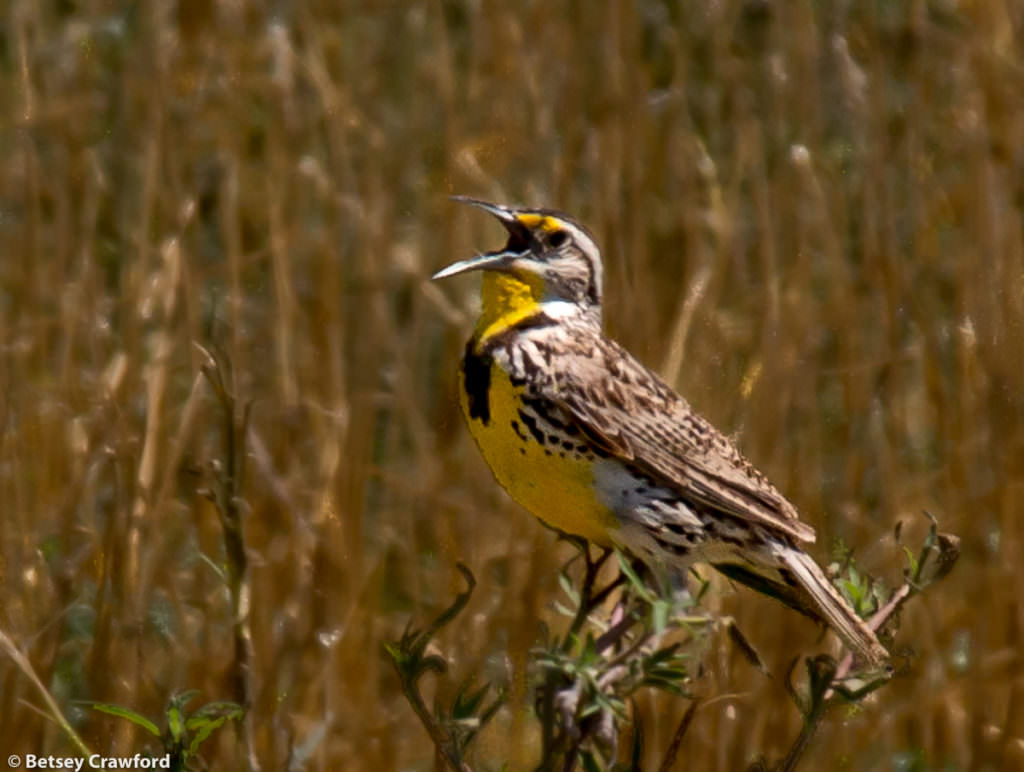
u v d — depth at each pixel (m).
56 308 11.09
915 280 11.45
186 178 11.54
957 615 10.30
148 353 11.08
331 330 10.67
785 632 9.61
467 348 7.54
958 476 10.54
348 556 9.88
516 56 11.91
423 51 13.07
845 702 6.44
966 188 11.44
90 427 9.84
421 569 10.44
